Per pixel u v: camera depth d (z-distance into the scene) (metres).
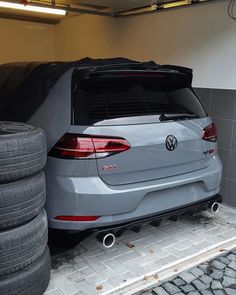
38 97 2.97
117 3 5.14
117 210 2.63
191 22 4.59
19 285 2.21
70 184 2.54
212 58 4.38
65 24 7.50
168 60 5.01
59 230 2.65
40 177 2.39
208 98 4.42
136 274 2.75
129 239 3.32
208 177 3.19
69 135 2.57
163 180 2.88
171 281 2.70
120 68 2.78
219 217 3.89
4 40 7.40
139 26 5.47
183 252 3.09
